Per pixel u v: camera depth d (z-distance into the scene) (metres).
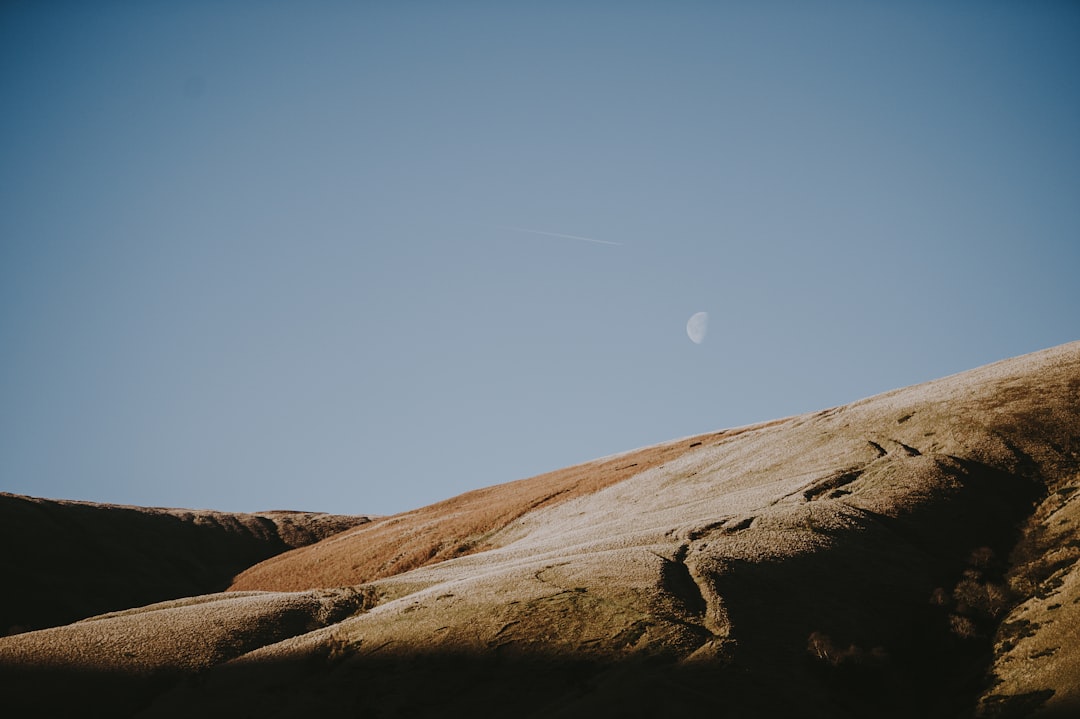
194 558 100.44
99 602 75.56
